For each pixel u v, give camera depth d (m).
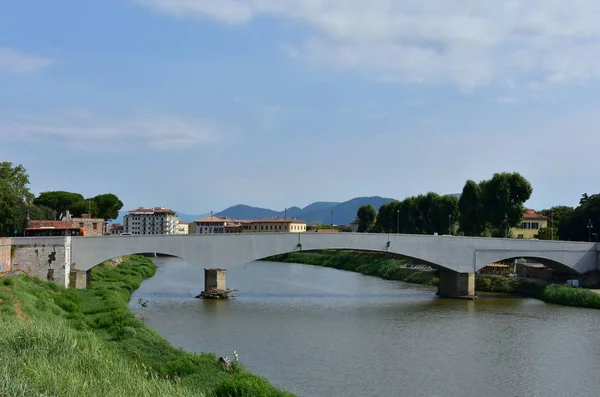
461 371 47.31
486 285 104.44
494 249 96.00
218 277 87.69
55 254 74.88
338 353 52.62
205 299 85.62
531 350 54.72
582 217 128.12
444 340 58.91
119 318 53.41
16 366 27.94
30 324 35.75
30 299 51.34
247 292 96.12
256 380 35.09
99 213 175.88
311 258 182.25
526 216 155.75
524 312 77.50
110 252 82.00
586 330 64.31
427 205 152.62
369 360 50.31
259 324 65.94
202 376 36.56
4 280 56.06
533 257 97.75
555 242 98.38
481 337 60.38
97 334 48.19
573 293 85.12
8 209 87.25
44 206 146.25
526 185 116.31
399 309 79.44
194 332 60.53
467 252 95.00
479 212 120.88
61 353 32.12
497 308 81.19
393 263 137.00
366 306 81.81
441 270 97.94
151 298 85.81
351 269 151.75
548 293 89.44
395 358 51.19
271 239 89.81
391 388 42.44
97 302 66.75
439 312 77.00
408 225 156.12
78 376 27.84
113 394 26.66
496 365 49.31
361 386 42.72
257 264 176.50
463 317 72.94
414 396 40.84
